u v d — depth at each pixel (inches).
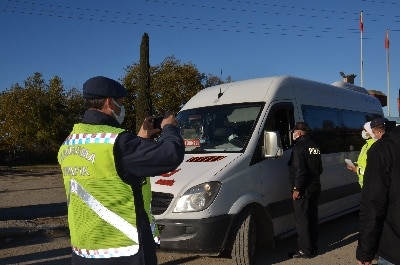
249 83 271.3
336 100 329.4
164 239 204.7
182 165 222.5
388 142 110.3
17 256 252.5
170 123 98.9
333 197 304.7
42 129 1460.4
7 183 762.2
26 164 1454.2
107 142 91.4
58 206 454.0
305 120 279.0
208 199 202.4
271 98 253.6
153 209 208.4
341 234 304.0
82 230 93.8
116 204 91.7
